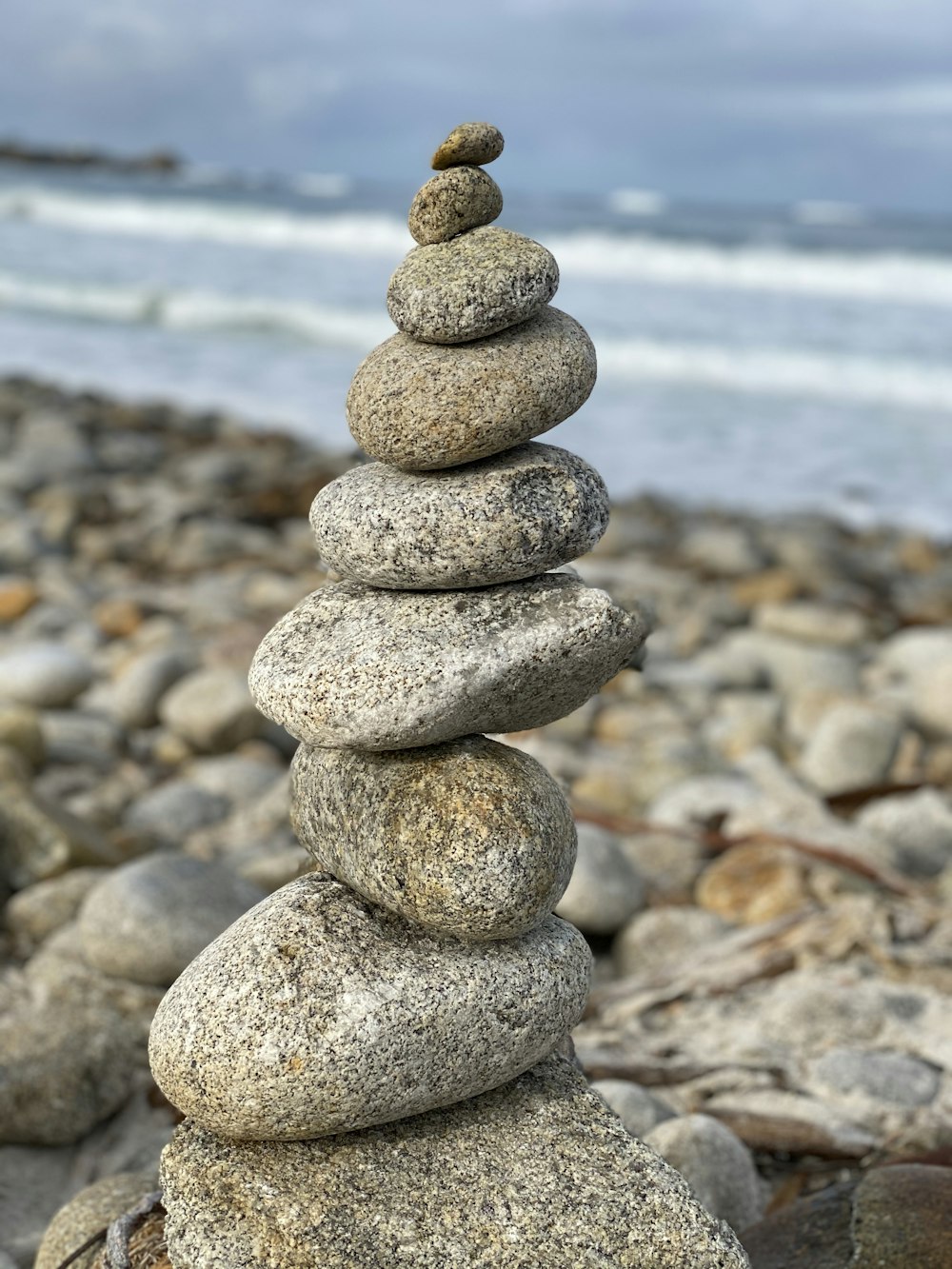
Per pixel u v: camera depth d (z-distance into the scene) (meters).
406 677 0.59
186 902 1.10
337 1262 0.56
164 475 3.68
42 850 1.31
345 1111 0.58
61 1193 0.92
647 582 2.73
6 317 6.55
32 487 3.35
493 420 0.60
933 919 1.25
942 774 1.72
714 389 5.18
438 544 0.61
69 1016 1.02
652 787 1.63
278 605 2.45
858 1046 1.05
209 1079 0.58
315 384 5.38
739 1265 0.59
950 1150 0.83
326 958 0.59
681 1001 1.13
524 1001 0.61
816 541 3.17
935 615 2.64
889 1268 0.67
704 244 8.08
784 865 1.33
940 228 11.95
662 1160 0.62
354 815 0.62
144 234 10.09
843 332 5.98
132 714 1.89
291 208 12.31
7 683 1.87
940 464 4.24
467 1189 0.59
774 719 2.00
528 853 0.59
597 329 5.85
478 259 0.62
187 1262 0.58
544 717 0.65
